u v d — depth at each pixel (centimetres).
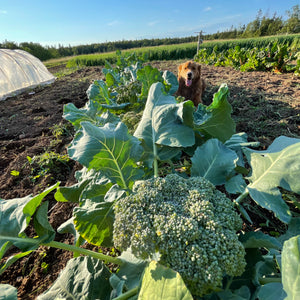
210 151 199
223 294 122
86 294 136
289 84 728
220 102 209
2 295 116
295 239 105
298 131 399
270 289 113
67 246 145
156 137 211
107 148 172
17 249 235
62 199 202
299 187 142
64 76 1570
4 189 334
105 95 372
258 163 171
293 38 2586
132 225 130
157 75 323
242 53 1261
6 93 984
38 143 460
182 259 117
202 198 140
